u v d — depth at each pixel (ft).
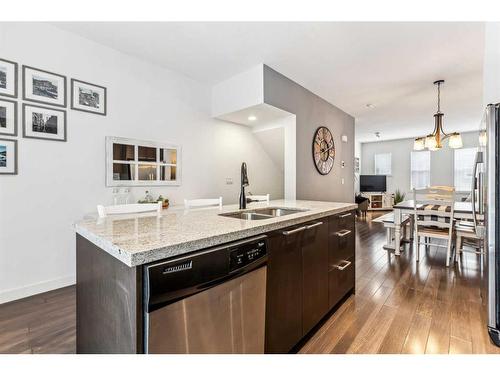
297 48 8.79
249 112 11.50
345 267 6.88
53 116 7.71
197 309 2.97
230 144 13.41
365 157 29.40
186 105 11.28
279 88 10.89
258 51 9.05
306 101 12.74
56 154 7.78
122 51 9.12
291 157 12.23
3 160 6.88
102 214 5.11
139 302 2.57
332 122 15.20
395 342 5.19
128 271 2.66
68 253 8.01
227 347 3.32
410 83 11.81
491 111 5.47
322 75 11.04
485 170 5.78
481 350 4.93
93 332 3.53
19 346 5.05
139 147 9.68
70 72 8.02
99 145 8.66
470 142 23.29
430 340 5.24
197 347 2.97
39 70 7.45
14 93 7.05
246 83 10.71
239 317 3.48
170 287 2.70
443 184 24.79
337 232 6.61
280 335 4.42
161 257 2.71
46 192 7.61
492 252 5.41
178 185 11.00
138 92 9.66
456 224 10.86
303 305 5.08
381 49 8.79
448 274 8.97
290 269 4.70
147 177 9.93
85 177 8.35
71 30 7.91
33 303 6.86
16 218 7.12
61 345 5.08
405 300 7.06
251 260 3.63
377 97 13.84
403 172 27.17
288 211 6.81
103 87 8.73
